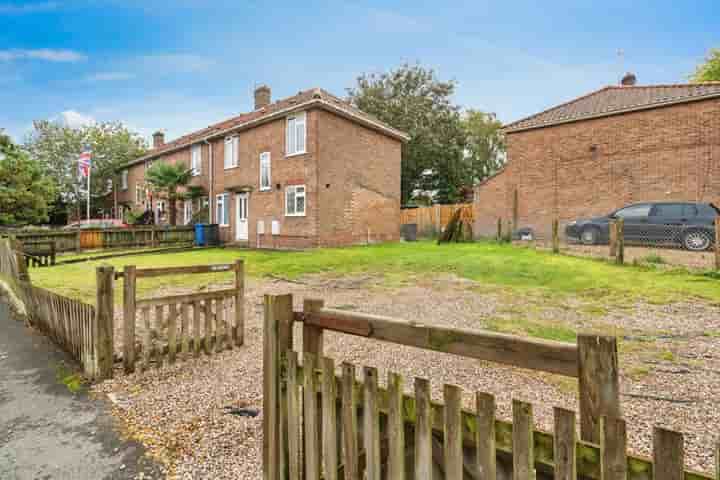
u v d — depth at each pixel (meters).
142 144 34.41
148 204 27.06
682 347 4.06
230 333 4.58
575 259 10.03
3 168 22.38
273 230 17.47
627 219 11.55
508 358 1.36
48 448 2.65
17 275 6.93
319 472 1.78
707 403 2.88
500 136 37.69
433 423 1.40
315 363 1.75
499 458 1.28
